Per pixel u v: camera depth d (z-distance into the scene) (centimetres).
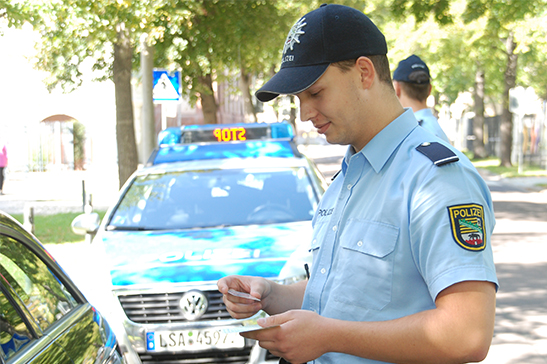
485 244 148
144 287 388
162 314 386
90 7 997
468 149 4131
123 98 1162
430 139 165
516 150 2997
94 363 233
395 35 2552
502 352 511
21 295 219
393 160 166
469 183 153
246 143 587
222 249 420
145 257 416
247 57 1878
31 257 249
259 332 154
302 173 534
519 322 590
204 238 444
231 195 512
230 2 1627
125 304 389
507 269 816
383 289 157
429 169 156
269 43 1717
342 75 167
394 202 160
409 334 145
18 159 2656
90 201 949
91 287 399
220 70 1889
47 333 219
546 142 2694
